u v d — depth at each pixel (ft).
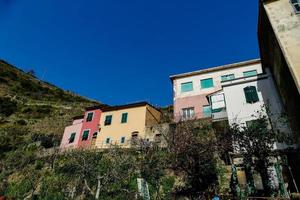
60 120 182.91
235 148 60.23
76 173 83.25
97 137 115.65
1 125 167.12
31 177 90.22
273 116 64.39
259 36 67.26
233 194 56.54
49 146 129.59
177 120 102.68
